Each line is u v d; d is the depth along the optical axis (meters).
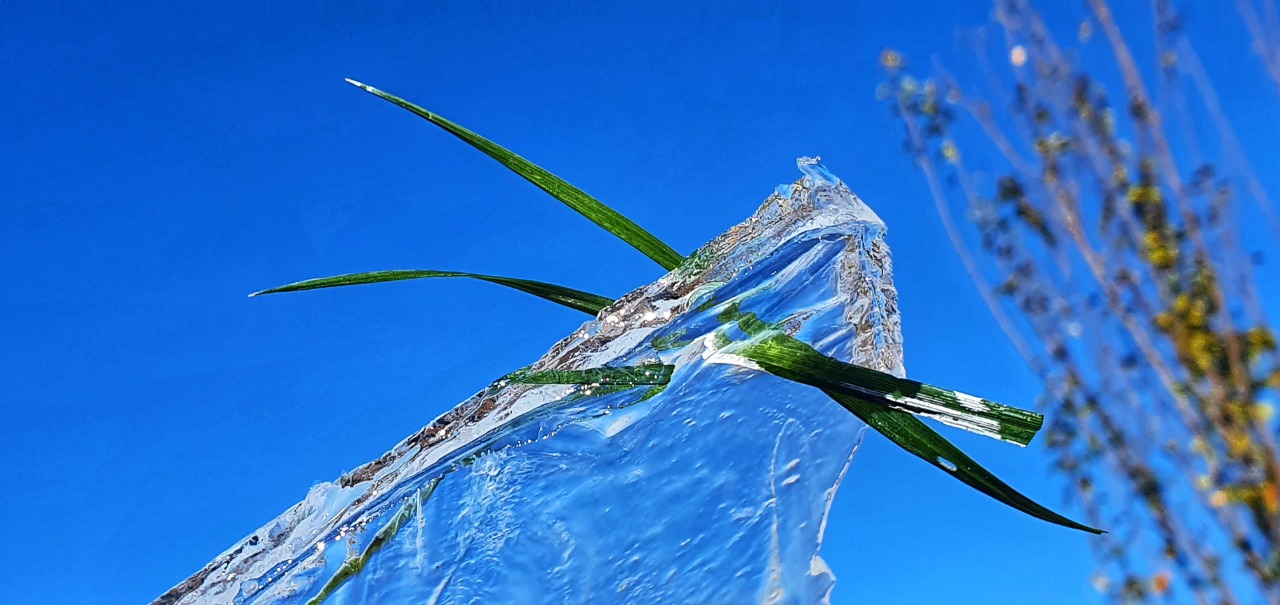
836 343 0.33
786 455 0.33
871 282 0.33
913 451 0.32
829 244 0.32
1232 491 1.14
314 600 0.33
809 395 0.33
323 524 0.34
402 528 0.33
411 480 0.34
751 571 0.33
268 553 0.34
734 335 0.33
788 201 0.33
